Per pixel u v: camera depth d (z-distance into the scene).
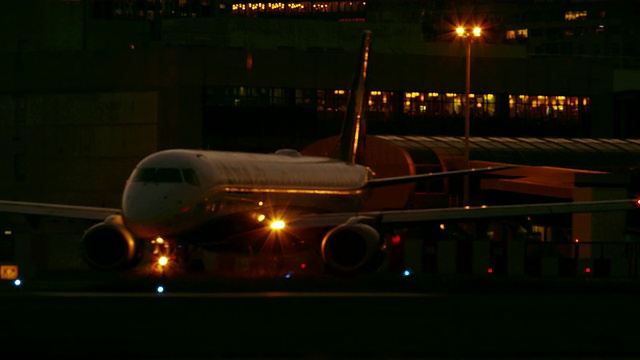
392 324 78.62
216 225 161.12
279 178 178.62
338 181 197.00
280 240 170.50
